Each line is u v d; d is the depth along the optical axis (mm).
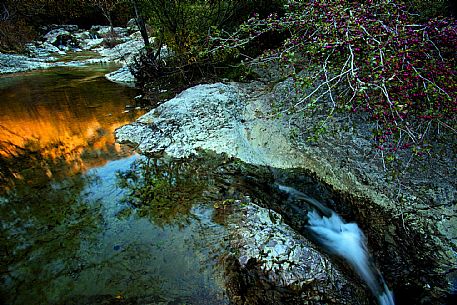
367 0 3570
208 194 3525
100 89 7574
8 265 2600
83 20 23578
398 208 3395
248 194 3521
